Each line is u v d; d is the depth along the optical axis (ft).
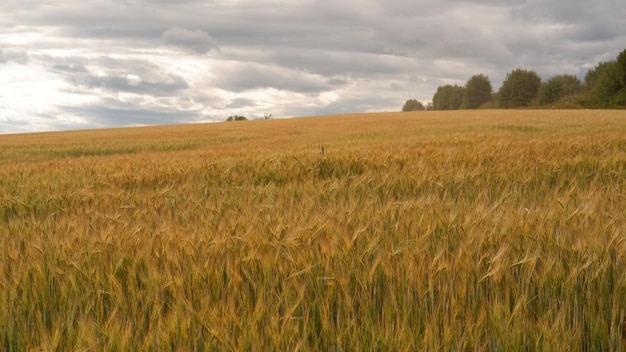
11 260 10.46
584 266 8.64
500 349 7.27
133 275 9.48
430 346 7.06
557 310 8.32
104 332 7.47
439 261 9.20
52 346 7.06
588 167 22.98
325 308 8.01
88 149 68.80
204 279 9.13
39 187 22.15
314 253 10.15
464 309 8.24
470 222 11.59
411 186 19.98
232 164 27.22
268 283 9.12
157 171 25.30
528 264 9.22
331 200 16.52
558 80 261.44
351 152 30.27
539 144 31.65
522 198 16.34
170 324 7.54
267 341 7.39
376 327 7.64
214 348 7.27
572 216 11.53
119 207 15.69
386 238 10.74
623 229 10.52
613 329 7.69
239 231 11.89
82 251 10.68
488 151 28.63
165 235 11.48
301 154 30.09
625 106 194.49
